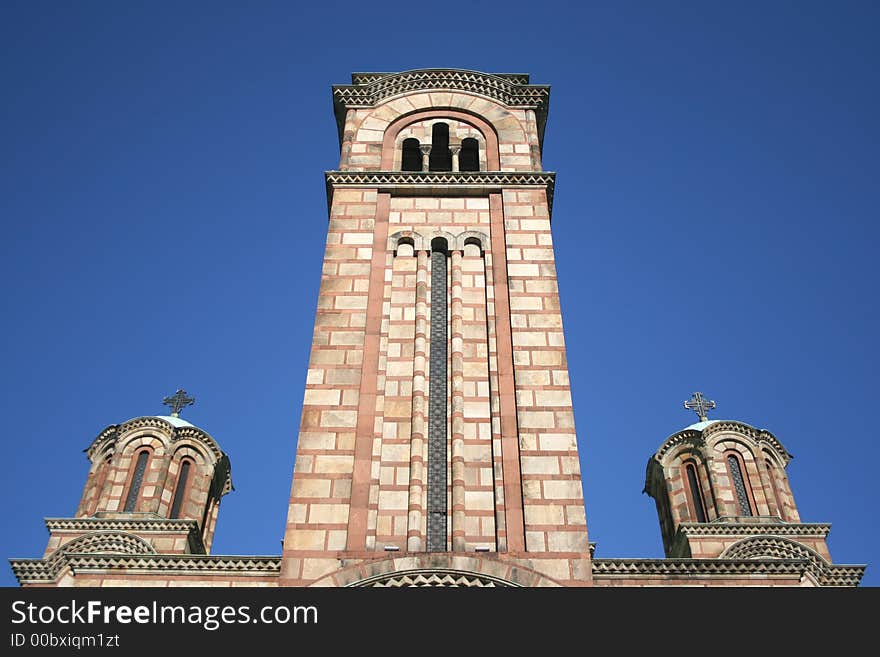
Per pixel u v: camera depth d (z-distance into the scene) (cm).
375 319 2955
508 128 3819
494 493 2498
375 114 3878
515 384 2758
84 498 4666
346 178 3481
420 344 2886
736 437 4681
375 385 2753
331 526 2397
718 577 2720
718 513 4419
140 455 4728
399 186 3453
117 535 4188
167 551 4272
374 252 3189
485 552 2341
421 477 2544
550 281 3089
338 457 2558
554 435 2623
